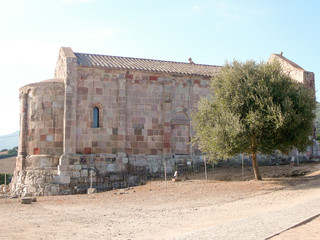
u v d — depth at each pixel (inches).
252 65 1139.3
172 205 858.1
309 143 1145.4
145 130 1355.8
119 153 1293.1
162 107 1386.6
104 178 1248.8
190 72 1445.6
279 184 1004.6
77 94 1272.1
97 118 1302.9
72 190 1187.3
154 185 1182.9
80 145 1259.8
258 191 945.5
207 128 1102.4
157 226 615.8
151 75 1382.9
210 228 548.4
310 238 434.0
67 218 714.8
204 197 935.7
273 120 1035.3
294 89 1112.2
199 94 1451.8
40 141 1246.3
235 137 1028.5
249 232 487.8
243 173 1267.2
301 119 1069.8
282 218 560.4
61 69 1389.0
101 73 1309.1
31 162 1237.7
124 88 1327.5
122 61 1428.4
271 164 1509.6
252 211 695.1
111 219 700.0
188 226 603.2
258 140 1074.7
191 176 1315.2
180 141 1406.3
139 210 805.9
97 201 964.6
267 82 1091.9
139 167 1321.4
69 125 1232.2
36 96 1272.1
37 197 1098.7
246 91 1082.1
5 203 957.2
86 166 1234.0
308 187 911.7
